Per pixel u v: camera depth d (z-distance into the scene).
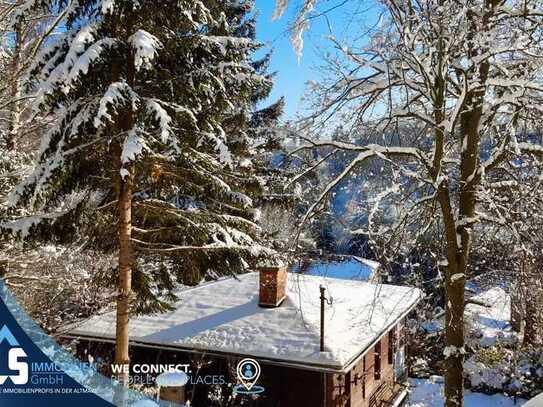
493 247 10.01
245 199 10.42
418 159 8.87
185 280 10.15
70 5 7.57
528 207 8.61
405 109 8.66
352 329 12.17
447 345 9.12
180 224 9.18
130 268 8.41
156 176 8.68
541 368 18.41
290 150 9.27
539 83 8.68
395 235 8.86
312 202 9.50
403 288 16.14
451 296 9.02
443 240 9.78
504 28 8.04
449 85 9.09
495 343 19.83
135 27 8.03
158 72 8.38
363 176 9.30
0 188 10.09
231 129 13.23
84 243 8.92
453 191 9.66
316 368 10.60
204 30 10.30
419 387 19.38
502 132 9.06
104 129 7.95
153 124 7.90
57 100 7.66
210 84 8.47
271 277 12.91
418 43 8.12
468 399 18.64
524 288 9.18
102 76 8.02
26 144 11.97
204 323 12.47
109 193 9.02
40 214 7.87
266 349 11.16
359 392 13.10
